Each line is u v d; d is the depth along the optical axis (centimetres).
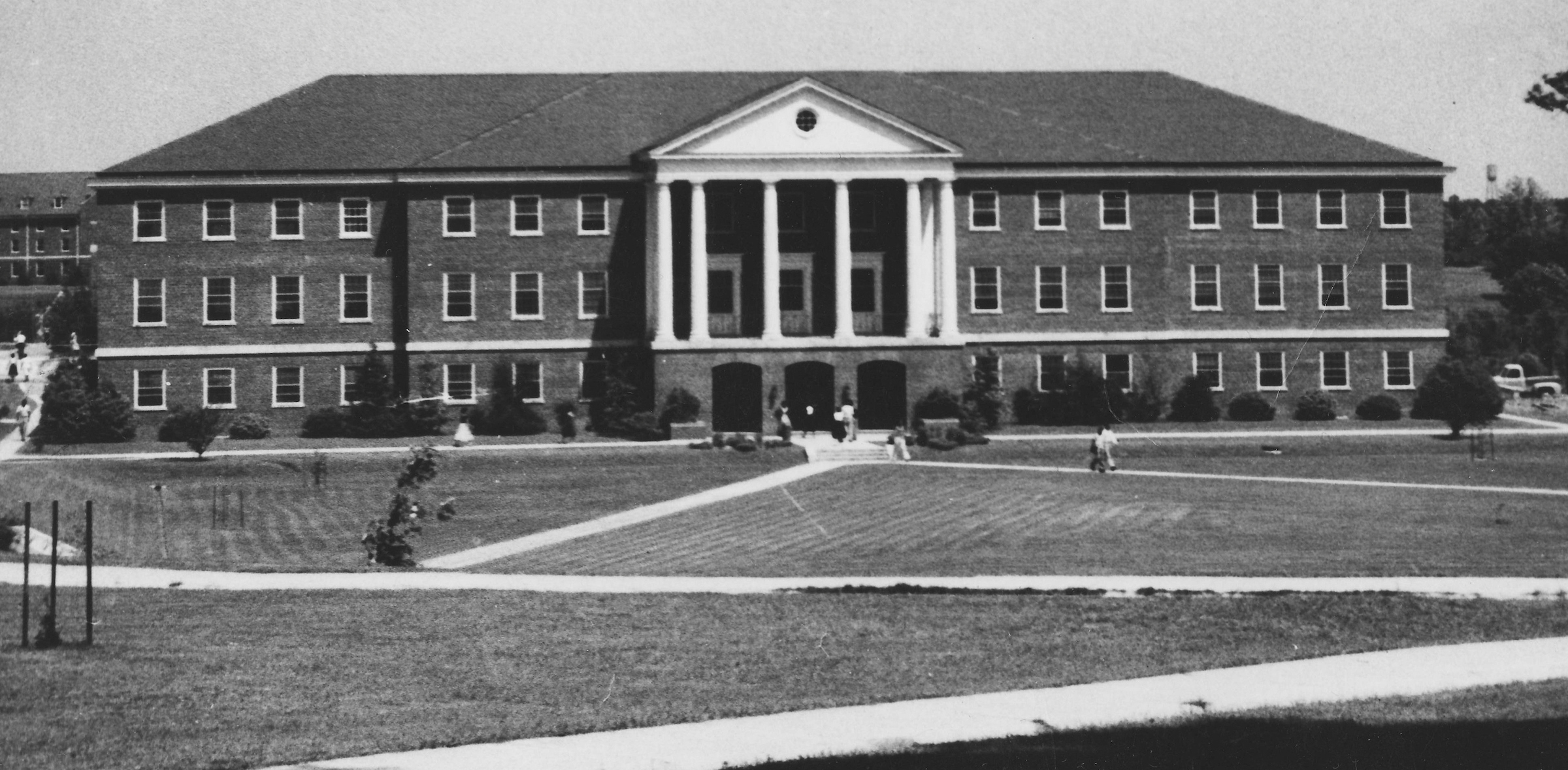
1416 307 8006
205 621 2945
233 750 2150
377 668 2650
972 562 4006
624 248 7694
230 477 6134
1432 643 2906
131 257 7706
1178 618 3105
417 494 5481
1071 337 7819
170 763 2089
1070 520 4834
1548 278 11156
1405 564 3881
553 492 5650
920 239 7419
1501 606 3209
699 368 7238
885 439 7088
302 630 2900
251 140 7906
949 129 7944
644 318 7681
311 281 7738
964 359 7731
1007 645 2883
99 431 7112
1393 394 7994
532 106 8288
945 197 7431
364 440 7212
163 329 7706
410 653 2752
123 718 2305
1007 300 7794
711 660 2750
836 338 7306
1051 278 7831
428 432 7462
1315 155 7956
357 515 5166
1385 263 7994
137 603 3100
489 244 7662
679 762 2073
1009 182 7788
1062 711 2362
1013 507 5156
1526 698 2412
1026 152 7794
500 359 7650
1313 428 7469
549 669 2672
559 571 3931
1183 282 7900
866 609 3177
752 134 7331
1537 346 10788
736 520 4959
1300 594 3344
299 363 7719
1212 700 2427
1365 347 7981
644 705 2444
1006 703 2436
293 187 7731
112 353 7675
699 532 4722
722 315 7600
